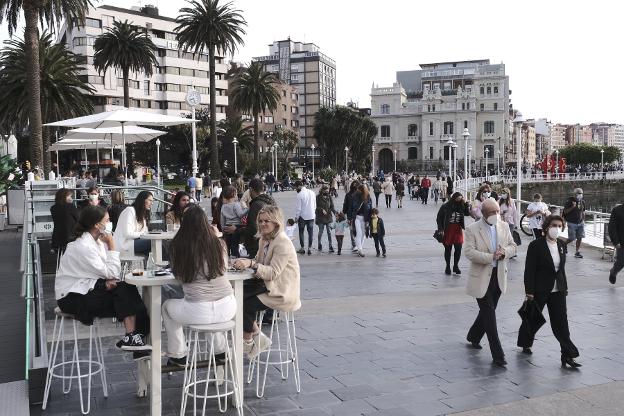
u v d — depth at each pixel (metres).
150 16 87.69
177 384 5.92
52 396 5.62
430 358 6.79
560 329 6.58
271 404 5.39
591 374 6.27
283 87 113.12
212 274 4.65
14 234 17.91
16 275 11.94
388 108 124.44
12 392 5.80
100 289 5.16
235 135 72.62
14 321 8.94
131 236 7.59
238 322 5.07
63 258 5.23
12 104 31.70
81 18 24.94
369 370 6.36
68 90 32.53
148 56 47.66
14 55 31.84
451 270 13.08
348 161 100.44
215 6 44.75
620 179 85.38
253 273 5.09
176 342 4.95
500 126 115.69
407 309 9.27
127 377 6.13
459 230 12.39
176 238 4.66
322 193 16.20
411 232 21.53
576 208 14.97
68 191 10.57
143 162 75.62
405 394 5.65
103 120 13.54
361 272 12.87
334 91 148.75
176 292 6.16
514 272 12.96
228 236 11.16
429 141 119.31
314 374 6.22
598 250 16.58
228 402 5.45
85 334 7.65
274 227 5.36
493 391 5.75
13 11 22.78
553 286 6.60
